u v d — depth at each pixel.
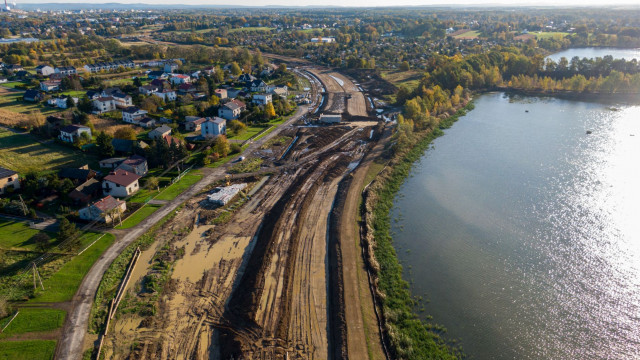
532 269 59.22
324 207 76.00
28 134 108.06
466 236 67.56
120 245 62.91
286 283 55.38
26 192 76.00
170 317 49.69
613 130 116.56
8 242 61.91
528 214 73.62
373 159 97.19
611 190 81.25
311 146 107.12
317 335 47.25
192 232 67.75
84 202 74.69
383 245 64.75
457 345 46.09
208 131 111.81
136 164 85.75
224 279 56.81
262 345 45.34
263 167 94.00
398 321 49.34
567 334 47.88
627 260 60.81
